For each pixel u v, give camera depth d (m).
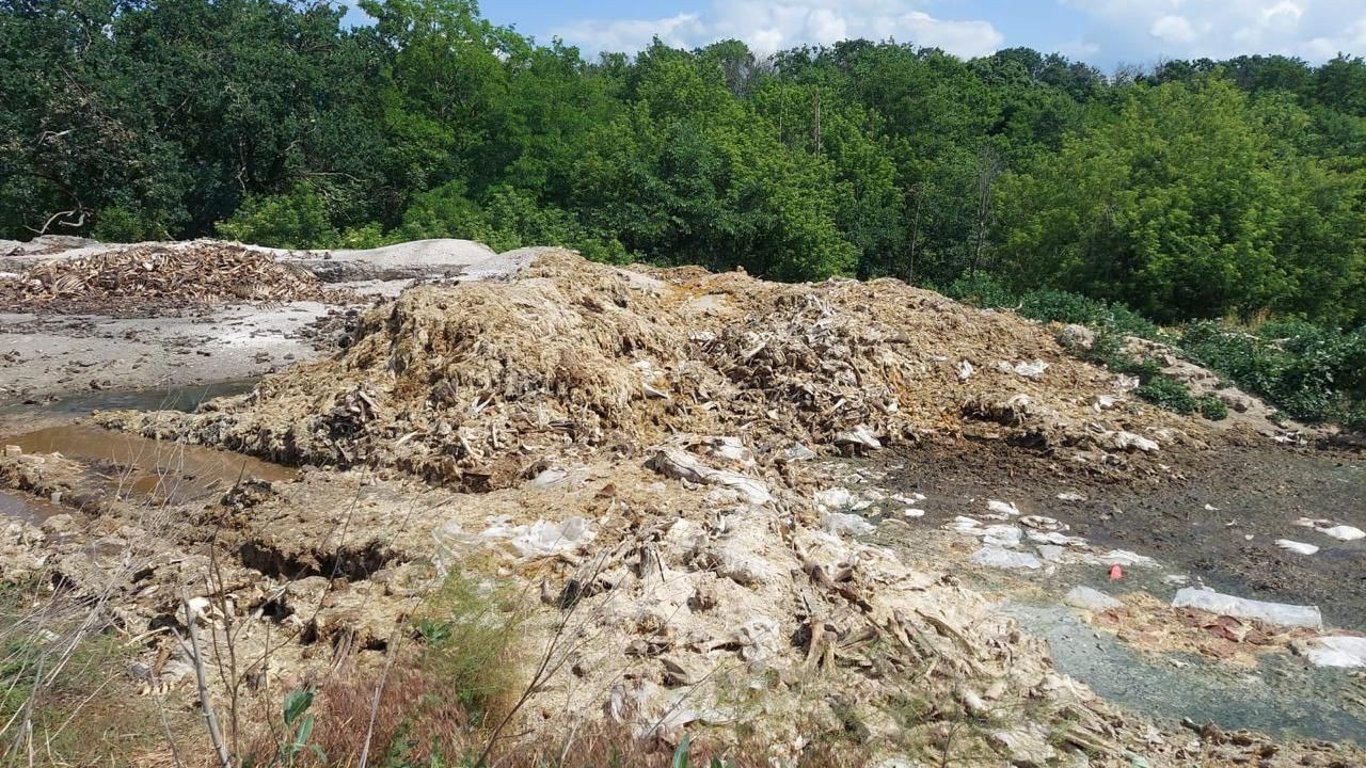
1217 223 24.61
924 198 36.19
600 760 3.92
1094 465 9.34
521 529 6.50
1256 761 4.61
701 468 7.58
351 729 3.98
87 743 3.81
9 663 3.80
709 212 30.39
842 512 8.10
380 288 19.16
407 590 5.60
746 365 11.33
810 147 39.06
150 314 16.22
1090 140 33.69
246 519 6.88
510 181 35.69
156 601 5.63
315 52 33.50
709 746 4.18
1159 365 12.61
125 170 27.89
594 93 41.09
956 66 52.56
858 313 12.79
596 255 28.16
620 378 9.78
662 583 5.62
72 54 27.45
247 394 10.79
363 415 8.87
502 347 9.42
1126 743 4.70
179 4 30.34
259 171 31.62
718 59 56.88
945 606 5.94
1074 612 6.22
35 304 16.48
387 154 34.72
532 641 5.04
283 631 5.46
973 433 10.34
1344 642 5.79
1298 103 53.56
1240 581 6.82
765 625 5.26
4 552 6.34
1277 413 11.52
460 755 3.78
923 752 4.38
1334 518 8.18
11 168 26.45
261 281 18.31
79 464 8.74
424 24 37.41
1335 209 26.16
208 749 3.97
